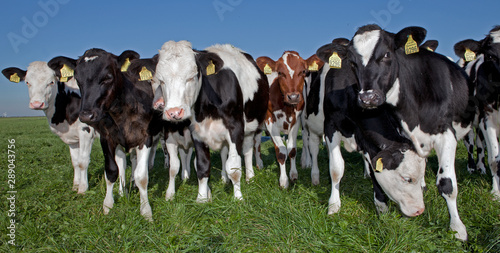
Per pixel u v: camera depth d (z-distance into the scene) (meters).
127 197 6.04
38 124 39.53
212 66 5.24
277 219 4.50
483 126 5.71
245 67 6.98
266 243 4.04
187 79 4.93
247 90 6.59
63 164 10.03
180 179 7.92
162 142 9.30
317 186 6.74
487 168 7.62
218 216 4.79
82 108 5.15
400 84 4.43
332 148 5.29
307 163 8.68
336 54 4.82
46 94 6.90
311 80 7.72
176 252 3.98
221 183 6.96
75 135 7.22
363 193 5.80
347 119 5.06
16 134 23.91
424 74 4.63
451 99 4.68
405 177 4.39
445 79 4.75
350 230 4.26
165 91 4.97
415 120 4.61
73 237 4.45
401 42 4.30
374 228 4.26
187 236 4.29
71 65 5.77
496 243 3.84
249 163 7.47
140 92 5.79
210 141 5.82
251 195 5.52
